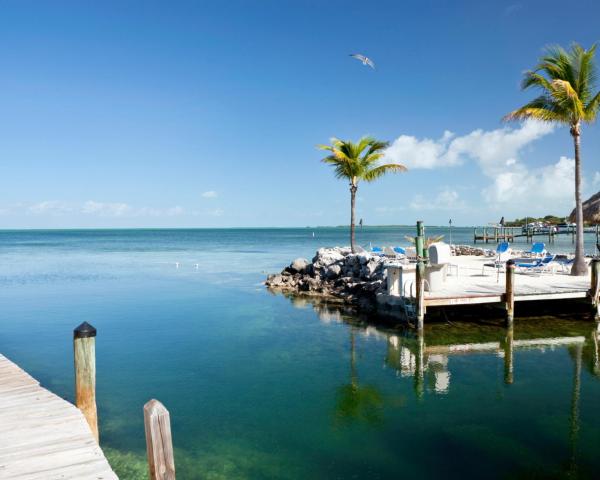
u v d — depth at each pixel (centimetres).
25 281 3066
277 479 675
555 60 1984
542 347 1317
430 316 1609
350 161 2638
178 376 1139
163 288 2683
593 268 1564
